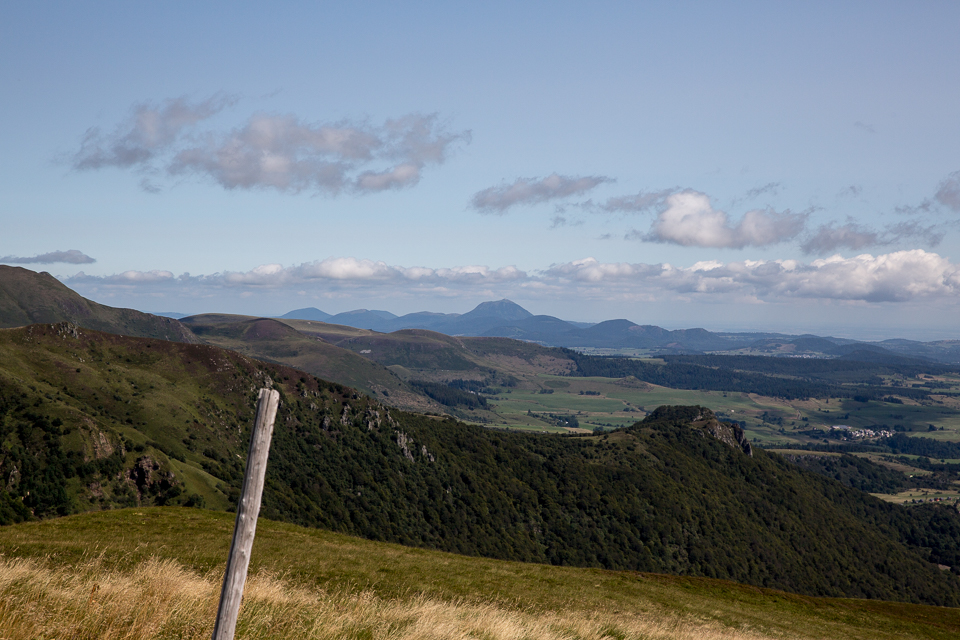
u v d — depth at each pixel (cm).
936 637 5019
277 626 1178
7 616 987
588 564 17262
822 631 4266
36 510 11562
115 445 13600
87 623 1016
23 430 12925
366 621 1356
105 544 3025
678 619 3509
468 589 3194
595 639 1834
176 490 13075
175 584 1419
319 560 3353
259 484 698
